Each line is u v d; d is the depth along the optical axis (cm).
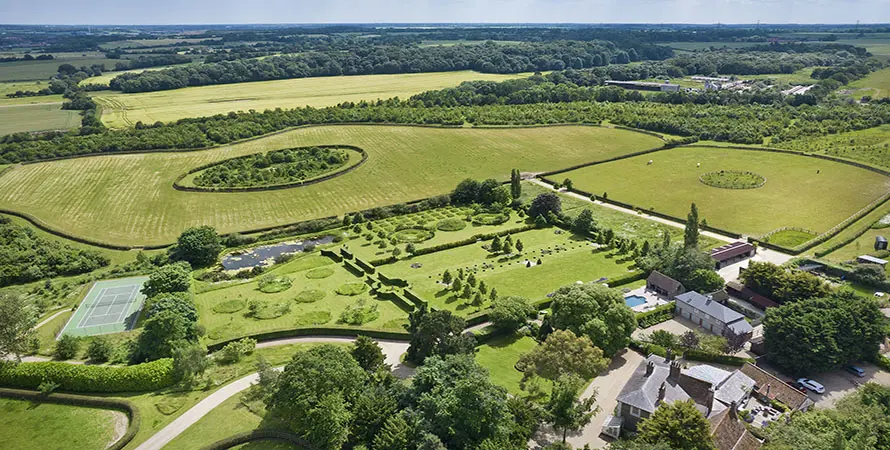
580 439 10869
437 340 13125
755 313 15550
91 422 11125
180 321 13538
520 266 18900
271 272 18662
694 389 10969
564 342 12081
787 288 15525
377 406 10288
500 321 14538
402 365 13238
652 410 10506
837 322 12850
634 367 13212
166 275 16438
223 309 16050
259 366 12069
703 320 14988
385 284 17762
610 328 13425
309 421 9888
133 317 15862
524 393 12212
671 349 13500
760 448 9838
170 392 12075
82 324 15462
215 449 10244
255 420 11075
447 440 9744
